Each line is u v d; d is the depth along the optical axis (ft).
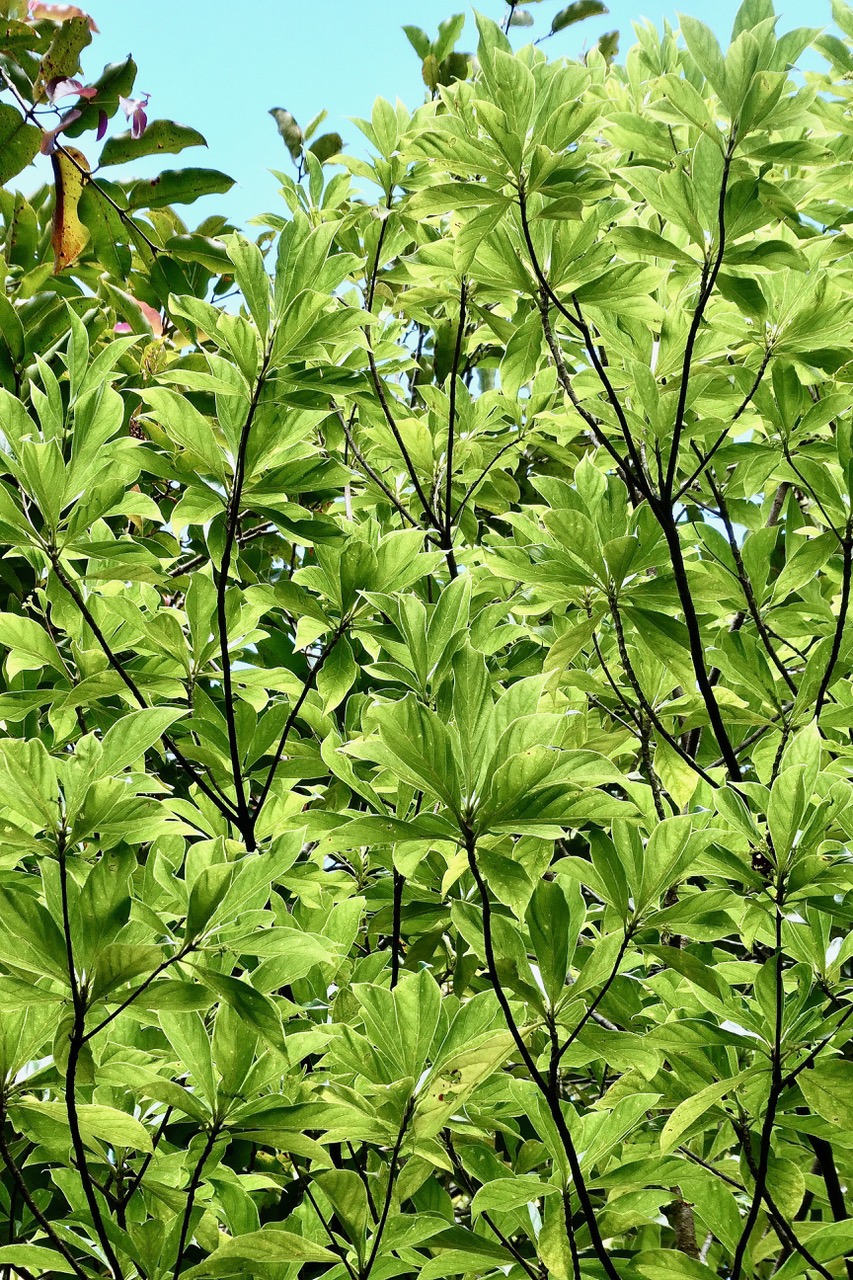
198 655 13.24
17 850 10.82
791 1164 12.51
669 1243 13.30
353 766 13.24
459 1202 13.51
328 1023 12.76
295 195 14.20
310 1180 13.10
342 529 13.43
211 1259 10.99
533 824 10.69
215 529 13.21
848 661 13.24
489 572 13.71
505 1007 10.24
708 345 13.39
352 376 13.08
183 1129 13.12
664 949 11.55
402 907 13.17
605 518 13.21
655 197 13.02
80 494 13.00
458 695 11.09
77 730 13.38
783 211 12.94
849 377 13.25
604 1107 12.64
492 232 13.25
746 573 13.52
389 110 13.99
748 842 12.33
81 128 14.56
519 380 13.44
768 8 13.01
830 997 12.76
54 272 14.67
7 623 12.98
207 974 10.16
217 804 13.07
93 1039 12.45
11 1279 12.51
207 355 13.07
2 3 14.46
